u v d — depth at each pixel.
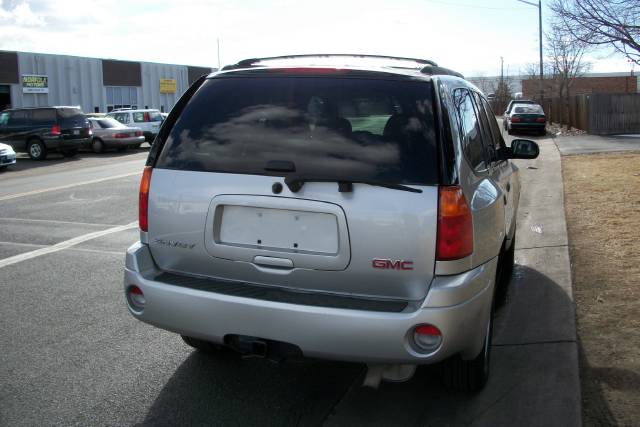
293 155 3.23
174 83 48.34
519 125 26.97
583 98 26.59
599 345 4.29
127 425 3.48
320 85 3.36
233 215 3.35
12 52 36.50
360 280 3.11
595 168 13.58
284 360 3.21
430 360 2.98
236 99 3.51
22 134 21.70
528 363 4.07
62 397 3.80
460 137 3.29
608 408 3.48
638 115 24.91
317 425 3.46
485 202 3.44
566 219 8.37
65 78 39.69
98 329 4.91
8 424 3.48
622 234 7.23
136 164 19.55
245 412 3.60
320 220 3.15
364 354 3.00
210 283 3.39
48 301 5.59
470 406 3.60
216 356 4.39
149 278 3.47
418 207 2.99
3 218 9.68
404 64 3.74
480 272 3.20
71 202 11.28
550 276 5.88
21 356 4.39
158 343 4.63
